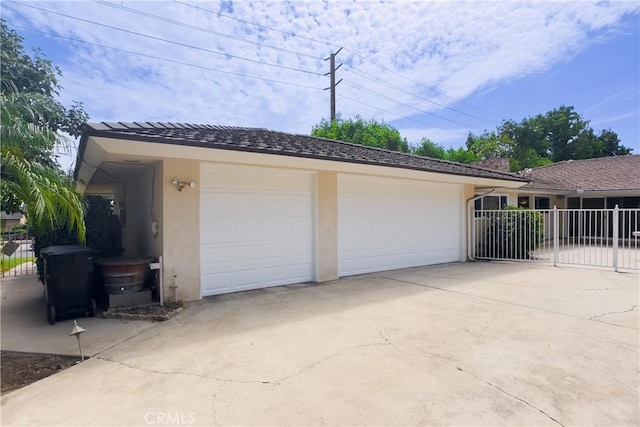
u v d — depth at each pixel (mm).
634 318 5406
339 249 8852
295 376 3539
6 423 2793
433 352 4121
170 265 6379
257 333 4824
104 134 4977
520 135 38844
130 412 2922
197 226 6688
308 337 4648
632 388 3277
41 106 4641
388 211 9969
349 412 2891
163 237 6305
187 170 6559
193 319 5492
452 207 11875
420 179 10438
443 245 11570
